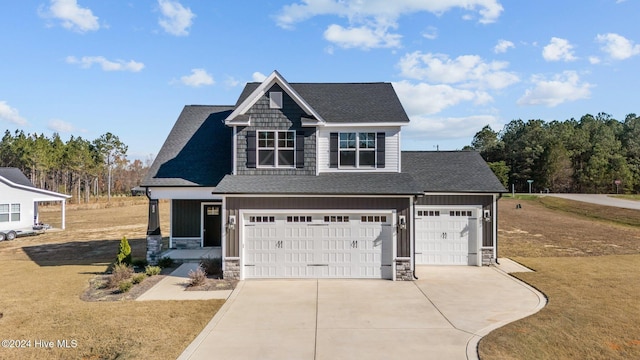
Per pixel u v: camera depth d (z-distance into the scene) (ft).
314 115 49.83
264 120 50.70
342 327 30.42
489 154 306.14
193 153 59.98
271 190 45.57
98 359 25.25
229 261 45.83
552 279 44.60
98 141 221.46
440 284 43.62
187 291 40.81
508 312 33.65
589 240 76.38
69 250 70.44
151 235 53.31
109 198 225.97
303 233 46.50
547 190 238.27
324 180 48.93
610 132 294.46
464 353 25.58
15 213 92.79
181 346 26.73
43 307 35.19
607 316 31.76
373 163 51.52
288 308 35.19
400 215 46.09
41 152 193.36
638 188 244.42
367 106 55.16
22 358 25.18
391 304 36.35
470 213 53.78
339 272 46.50
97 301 37.27
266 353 25.71
